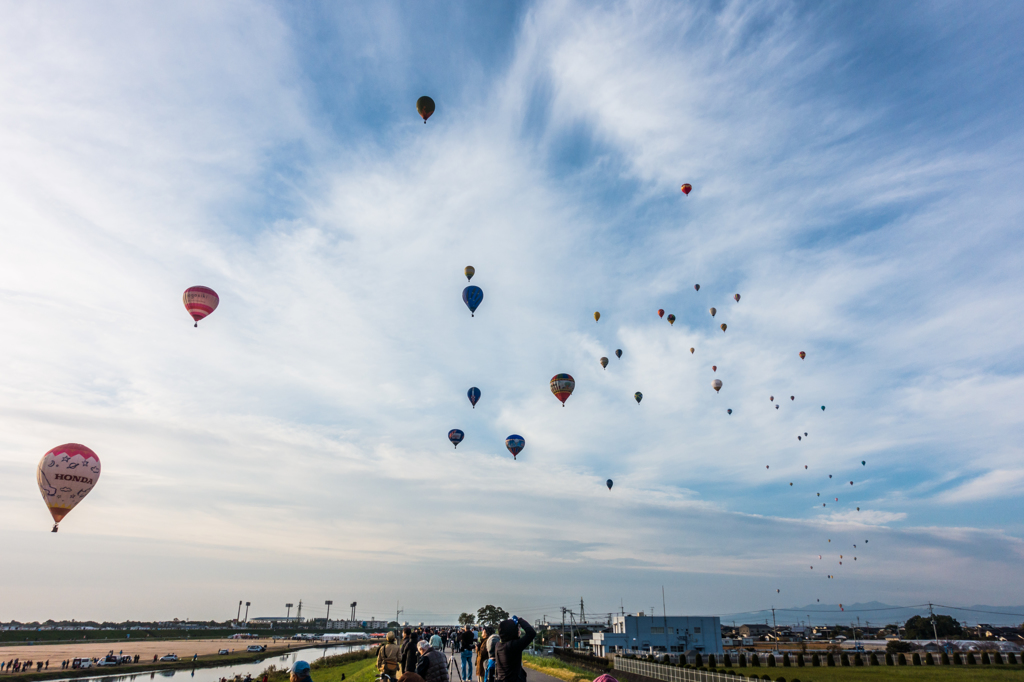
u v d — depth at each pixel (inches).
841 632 6412.4
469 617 6127.0
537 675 1326.3
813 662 2815.0
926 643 3959.2
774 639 5556.1
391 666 621.6
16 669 3368.6
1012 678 2085.4
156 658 4451.3
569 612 4776.1
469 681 941.8
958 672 2361.0
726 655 2721.5
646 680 1581.0
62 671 3383.4
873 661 2800.2
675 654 3708.2
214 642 7603.4
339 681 1568.7
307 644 7101.4
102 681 3102.9
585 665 1948.8
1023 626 5305.1
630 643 3799.2
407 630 649.0
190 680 3127.5
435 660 501.4
